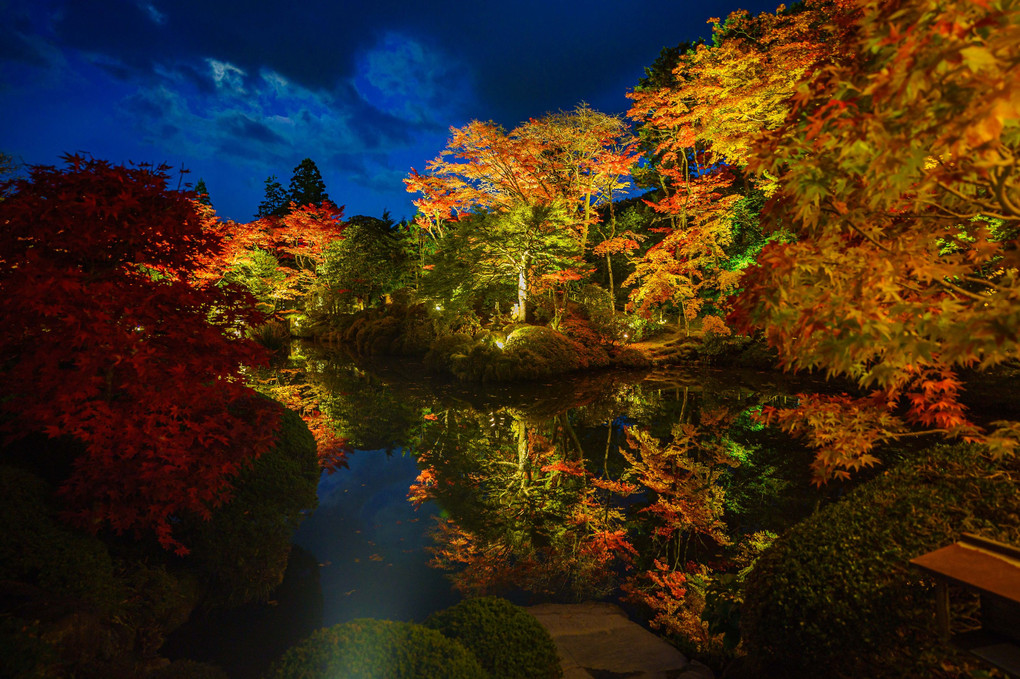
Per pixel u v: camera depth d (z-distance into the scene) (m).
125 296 4.14
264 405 5.98
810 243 2.67
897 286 2.47
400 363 27.08
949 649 2.68
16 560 3.64
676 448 11.88
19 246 4.06
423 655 2.79
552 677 3.19
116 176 4.33
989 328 1.83
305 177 57.59
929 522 3.37
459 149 27.50
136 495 4.60
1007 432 2.96
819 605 3.09
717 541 7.29
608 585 6.27
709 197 21.72
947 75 1.65
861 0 1.99
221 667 4.39
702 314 26.45
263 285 34.59
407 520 8.15
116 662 3.62
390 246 43.09
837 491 8.84
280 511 6.34
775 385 19.02
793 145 2.30
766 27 15.32
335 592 5.91
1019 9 1.51
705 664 4.48
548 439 13.12
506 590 6.14
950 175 2.11
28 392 4.20
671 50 28.06
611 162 26.16
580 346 23.41
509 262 24.33
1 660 2.55
